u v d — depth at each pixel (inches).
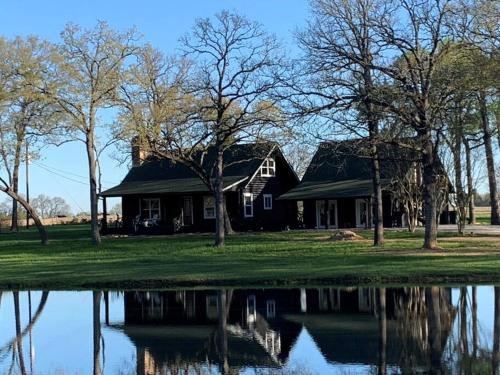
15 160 1536.7
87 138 1523.1
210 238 1545.3
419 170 1587.1
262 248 1277.1
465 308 600.1
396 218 1809.8
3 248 1523.1
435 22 1098.1
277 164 2041.1
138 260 1143.0
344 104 1108.5
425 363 408.2
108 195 1974.7
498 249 1123.9
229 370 410.3
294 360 428.1
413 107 1135.6
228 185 1834.4
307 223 1951.3
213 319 590.9
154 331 545.0
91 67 1456.7
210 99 1422.2
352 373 390.0
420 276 796.0
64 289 836.6
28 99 1441.9
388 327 523.8
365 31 1128.2
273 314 604.4
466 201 1562.5
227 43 1384.1
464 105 1155.9
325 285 792.9
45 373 416.5
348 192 1804.9
